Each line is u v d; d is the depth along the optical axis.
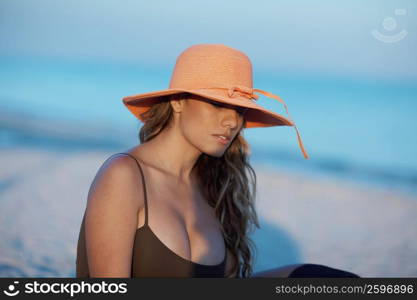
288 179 12.71
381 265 6.58
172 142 3.14
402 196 11.73
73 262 5.60
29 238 6.29
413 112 36.72
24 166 10.75
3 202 7.88
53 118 21.58
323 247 7.21
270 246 7.09
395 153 21.02
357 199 10.98
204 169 3.46
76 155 12.63
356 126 29.75
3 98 33.34
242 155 3.62
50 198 8.34
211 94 2.82
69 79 53.91
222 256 3.14
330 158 17.78
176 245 2.82
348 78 56.09
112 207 2.66
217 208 3.42
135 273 2.77
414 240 7.86
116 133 18.22
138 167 2.88
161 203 2.89
